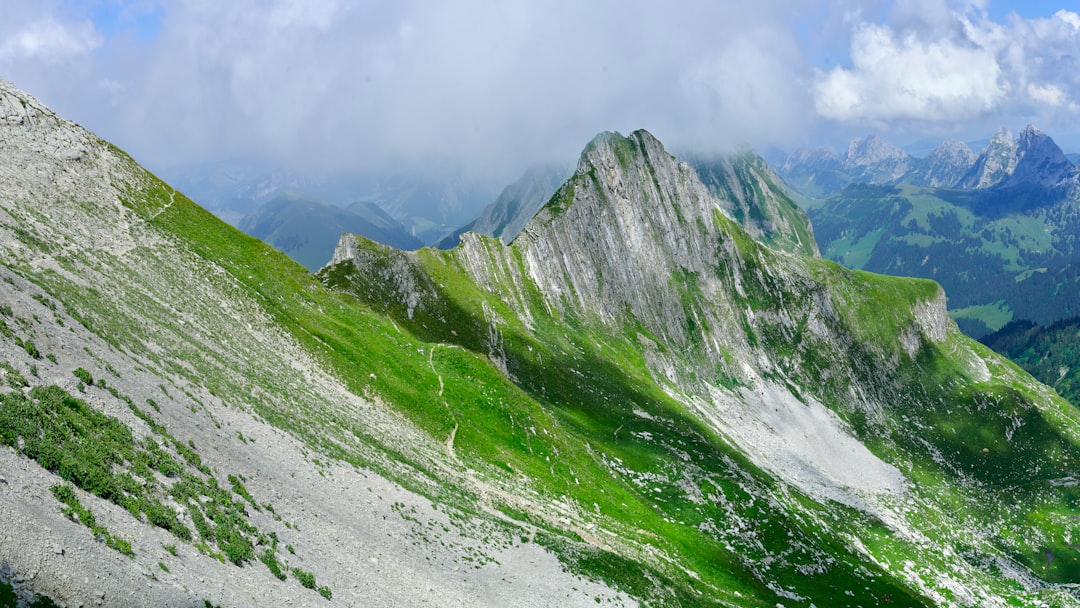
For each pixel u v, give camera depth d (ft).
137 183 380.37
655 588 239.30
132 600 81.66
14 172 289.94
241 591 100.68
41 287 173.68
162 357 183.11
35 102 352.90
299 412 217.15
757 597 324.39
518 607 163.84
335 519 156.15
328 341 329.93
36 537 78.69
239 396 193.67
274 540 126.21
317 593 117.50
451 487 240.12
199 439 145.69
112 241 286.87
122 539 91.81
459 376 392.27
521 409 390.83
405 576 148.87
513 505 259.19
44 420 105.60
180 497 115.44
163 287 263.90
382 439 248.11
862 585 399.85
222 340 244.01
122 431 121.49
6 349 122.31
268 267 394.32
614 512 340.59
